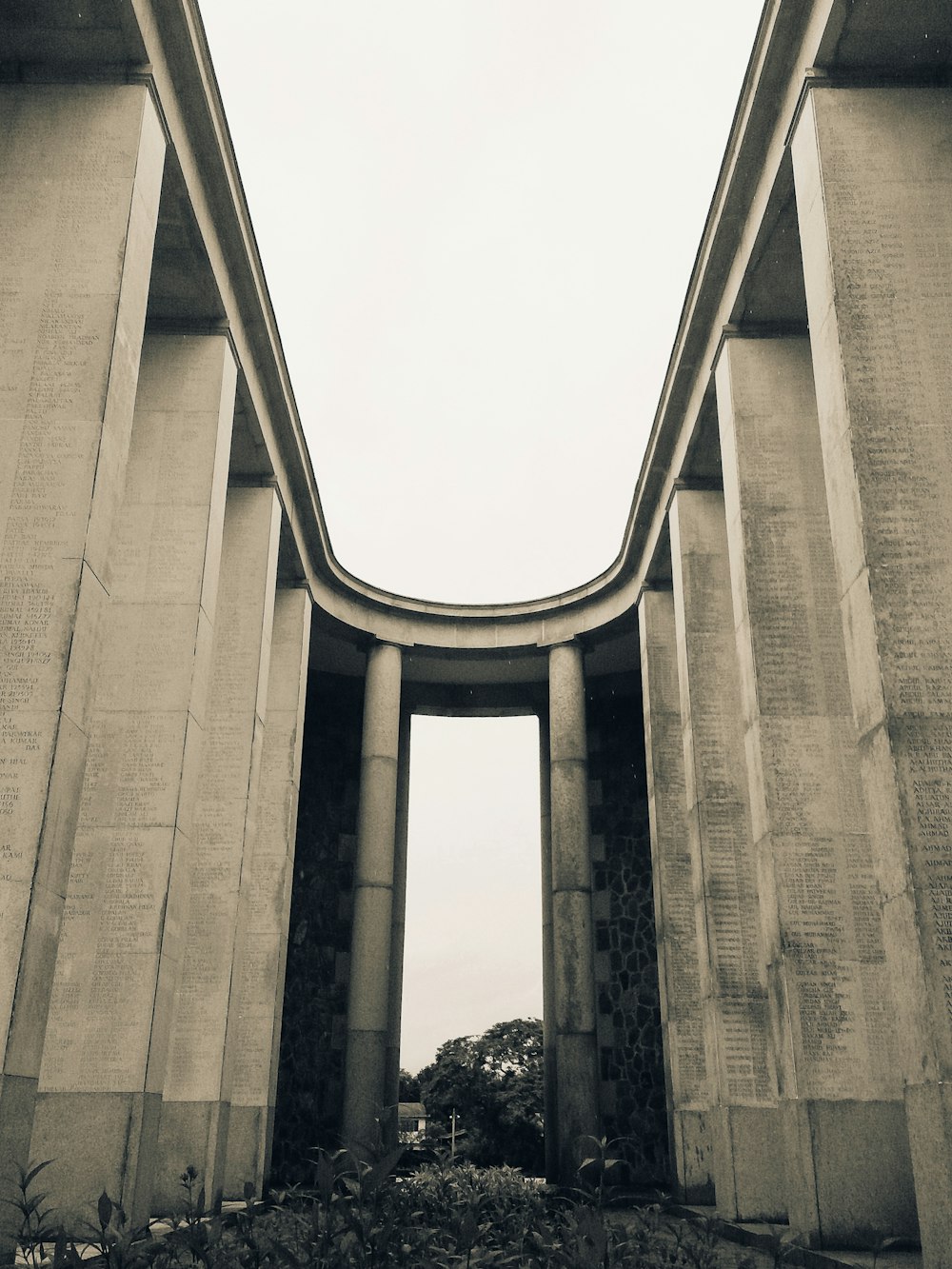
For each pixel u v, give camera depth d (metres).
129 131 8.39
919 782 6.74
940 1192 6.04
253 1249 4.27
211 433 10.93
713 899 11.96
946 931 6.39
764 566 10.31
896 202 8.19
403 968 19.97
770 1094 11.02
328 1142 18.08
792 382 11.02
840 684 9.88
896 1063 8.65
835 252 8.06
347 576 18.19
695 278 11.77
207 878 12.35
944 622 7.10
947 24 8.21
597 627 18.55
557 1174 17.45
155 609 10.26
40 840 6.62
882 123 8.42
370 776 18.17
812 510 10.50
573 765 18.17
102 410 7.64
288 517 14.95
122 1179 8.33
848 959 8.97
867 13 8.15
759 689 9.88
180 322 11.34
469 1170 9.50
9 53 8.52
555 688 18.78
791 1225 8.63
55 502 7.41
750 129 9.74
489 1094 23.30
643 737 20.52
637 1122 17.95
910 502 7.39
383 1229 3.95
